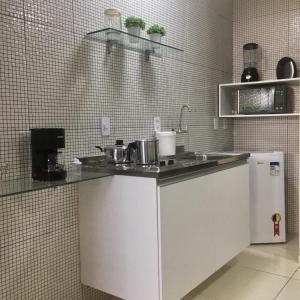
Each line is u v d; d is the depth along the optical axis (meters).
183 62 2.94
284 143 3.38
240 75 3.60
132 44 2.32
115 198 1.87
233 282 2.41
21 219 1.75
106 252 1.94
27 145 1.78
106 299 2.26
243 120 3.62
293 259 2.79
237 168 2.49
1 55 1.66
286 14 3.30
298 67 3.24
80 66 2.05
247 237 2.64
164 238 1.74
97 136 2.16
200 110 3.17
